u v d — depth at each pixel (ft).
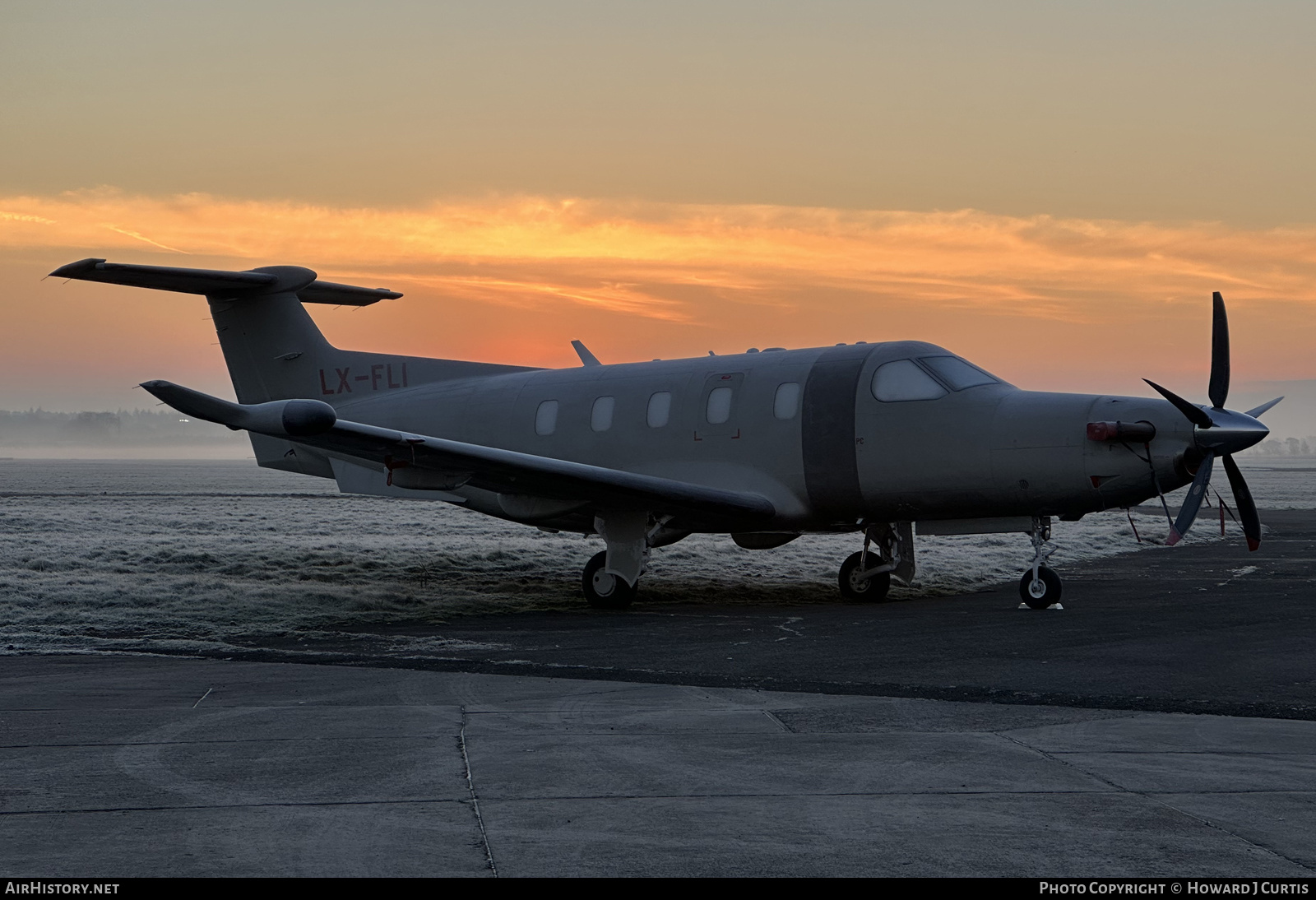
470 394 57.67
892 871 13.97
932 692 26.27
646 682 28.02
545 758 19.72
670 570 64.90
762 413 48.21
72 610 42.14
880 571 50.08
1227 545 87.86
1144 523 115.34
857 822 15.94
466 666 30.71
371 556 68.54
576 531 52.60
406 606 46.52
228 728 22.27
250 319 61.31
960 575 61.36
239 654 33.24
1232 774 18.47
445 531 99.55
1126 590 52.24
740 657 31.91
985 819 16.03
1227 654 31.55
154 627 39.14
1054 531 101.86
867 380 46.19
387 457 42.96
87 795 17.35
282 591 48.08
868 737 21.38
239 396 62.34
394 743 20.89
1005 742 20.90
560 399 54.39
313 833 15.44
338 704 25.00
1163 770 18.76
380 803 16.90
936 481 44.34
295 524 104.22
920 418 44.60
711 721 22.97
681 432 50.24
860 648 33.45
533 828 15.67
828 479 46.52
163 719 23.21
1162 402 41.63
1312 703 24.72
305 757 19.80
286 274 60.13
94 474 420.77
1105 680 27.58
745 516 46.70
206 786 17.90
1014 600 49.34
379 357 61.00
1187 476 41.11
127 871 13.92
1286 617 40.45
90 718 23.30
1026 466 42.45
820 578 62.44
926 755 19.86
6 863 14.21
